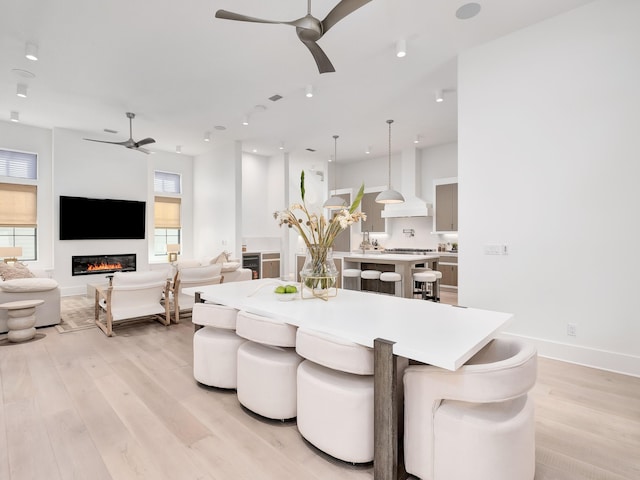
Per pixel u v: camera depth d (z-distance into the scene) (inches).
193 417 84.3
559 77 117.4
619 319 108.0
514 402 61.1
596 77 110.7
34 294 161.2
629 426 79.2
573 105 114.9
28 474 63.7
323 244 98.7
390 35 128.9
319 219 99.6
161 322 175.2
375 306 88.4
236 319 91.3
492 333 65.7
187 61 149.7
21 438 75.1
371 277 211.8
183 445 72.8
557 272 119.0
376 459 60.9
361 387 65.4
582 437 75.1
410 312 81.5
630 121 105.4
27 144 243.4
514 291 128.0
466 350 55.1
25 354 129.0
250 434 77.1
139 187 288.4
